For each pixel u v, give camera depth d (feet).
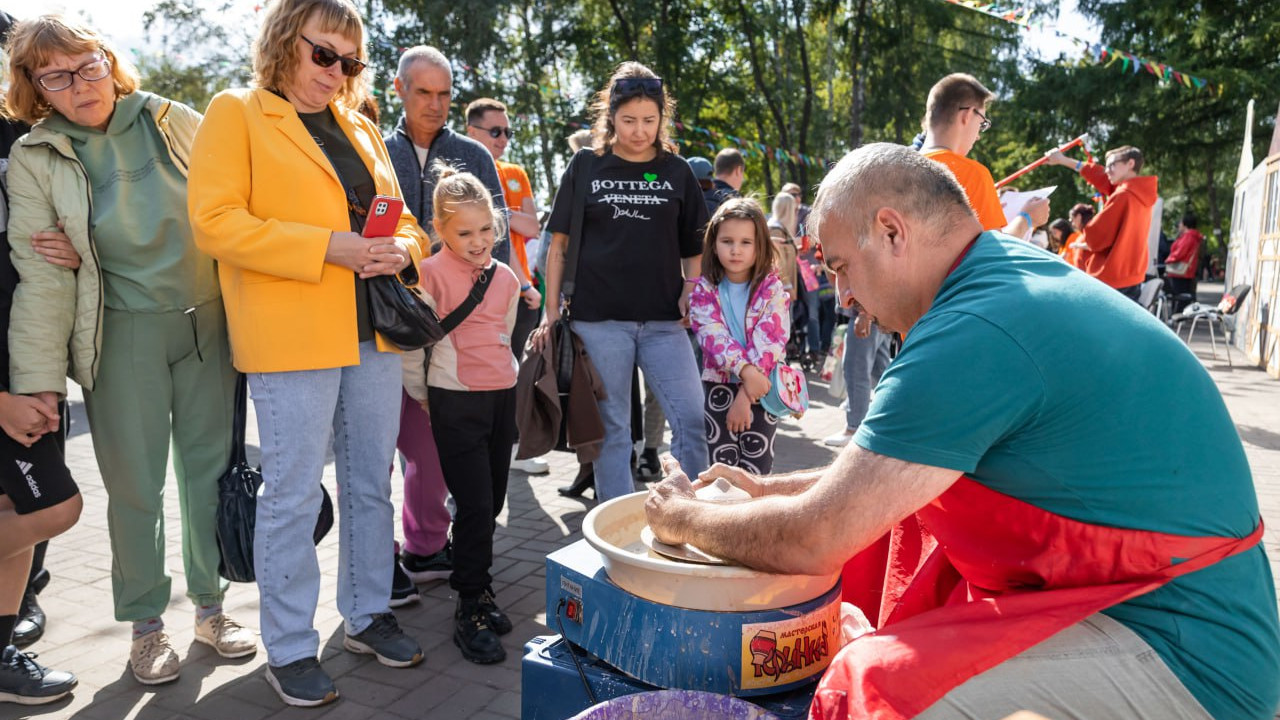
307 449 8.71
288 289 8.41
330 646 10.02
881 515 5.01
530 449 11.58
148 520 9.11
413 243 9.39
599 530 6.70
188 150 9.32
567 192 12.07
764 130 84.02
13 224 8.25
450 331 9.90
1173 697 4.90
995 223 11.65
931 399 4.87
